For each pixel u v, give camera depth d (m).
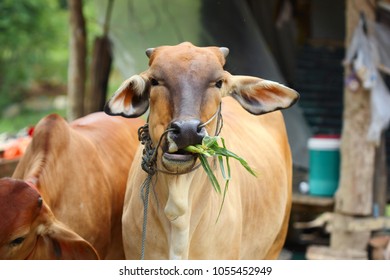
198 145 5.91
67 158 7.61
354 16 12.53
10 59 27.23
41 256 6.71
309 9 17.58
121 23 14.35
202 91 6.09
